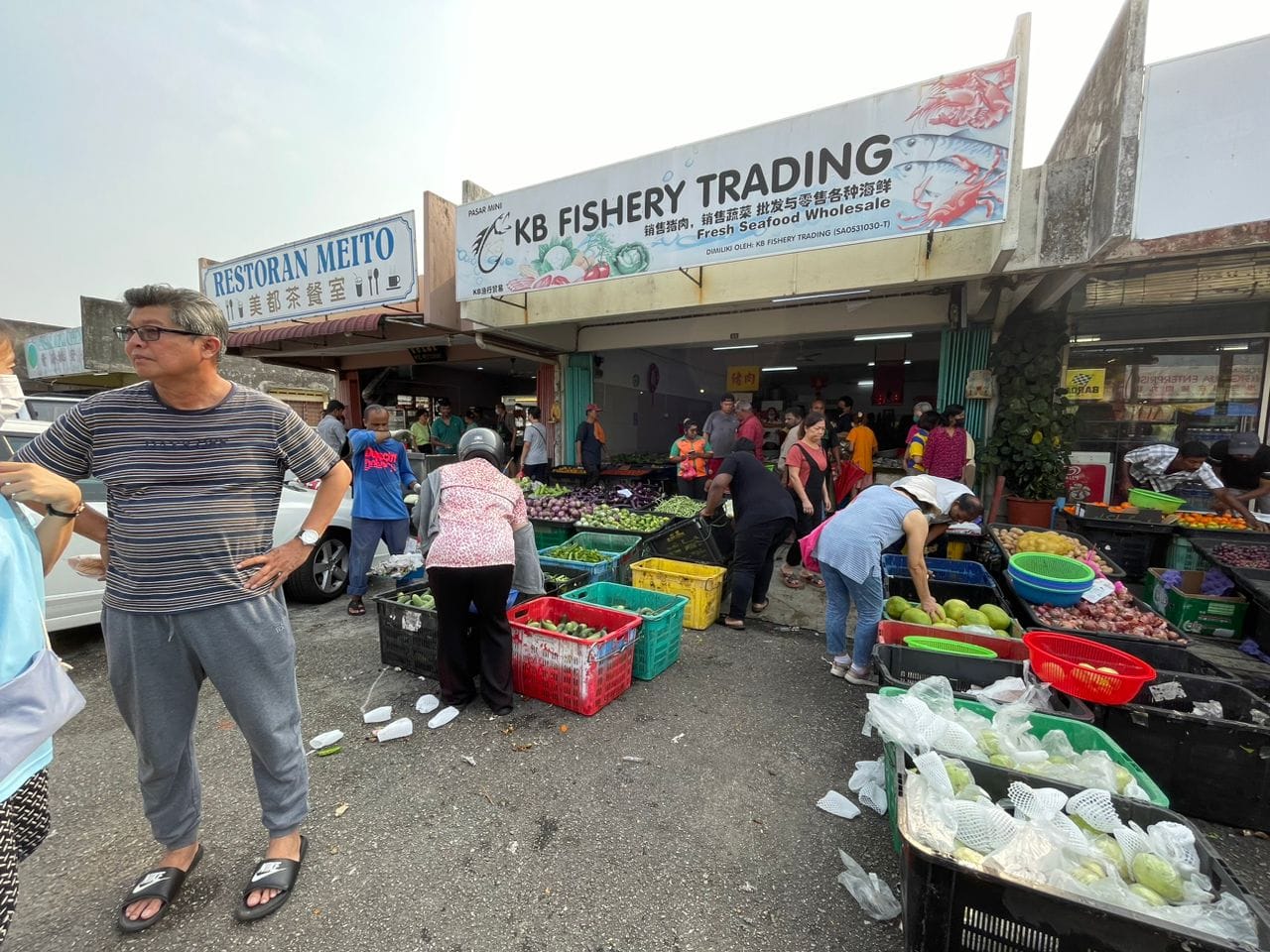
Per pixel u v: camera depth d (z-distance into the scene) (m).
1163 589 4.79
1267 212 3.59
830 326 7.52
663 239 5.66
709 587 4.45
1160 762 2.44
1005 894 1.55
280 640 1.96
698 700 3.35
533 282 6.56
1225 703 2.61
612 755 2.80
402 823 2.33
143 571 1.74
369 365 12.28
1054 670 2.58
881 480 8.22
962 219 4.32
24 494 1.46
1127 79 3.86
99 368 12.57
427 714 3.17
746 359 13.44
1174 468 5.75
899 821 1.76
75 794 2.52
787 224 5.00
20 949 1.77
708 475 7.62
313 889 2.01
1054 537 4.62
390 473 4.80
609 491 7.66
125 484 1.71
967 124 4.23
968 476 5.75
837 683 3.58
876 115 4.53
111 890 2.01
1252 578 3.84
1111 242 4.07
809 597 5.24
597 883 2.05
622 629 3.32
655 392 12.46
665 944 1.81
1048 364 6.14
